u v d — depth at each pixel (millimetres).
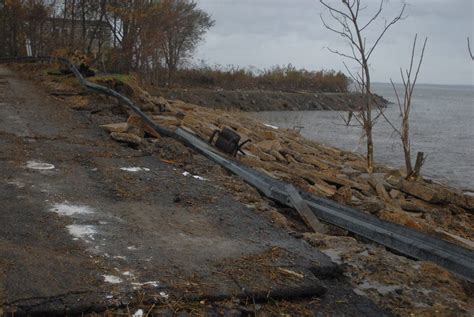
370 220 5863
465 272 4648
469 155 28062
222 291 3975
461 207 12797
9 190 6254
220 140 10164
